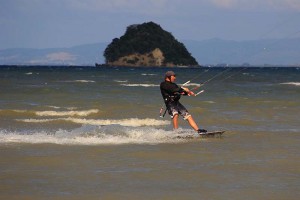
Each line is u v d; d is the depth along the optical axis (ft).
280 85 467.11
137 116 177.99
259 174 80.07
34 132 129.59
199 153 98.63
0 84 419.95
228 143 112.37
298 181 75.41
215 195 67.62
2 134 121.60
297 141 115.96
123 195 67.36
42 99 247.91
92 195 67.10
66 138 114.32
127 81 533.14
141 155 95.66
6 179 75.36
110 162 88.69
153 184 73.31
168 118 172.35
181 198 66.18
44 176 77.51
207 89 386.52
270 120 163.73
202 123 155.43
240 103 233.96
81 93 295.07
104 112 188.03
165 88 127.44
